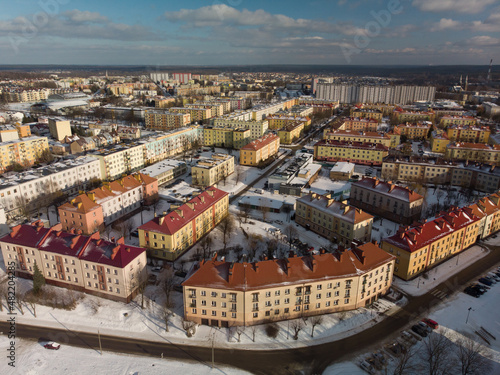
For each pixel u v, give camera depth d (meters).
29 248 124.69
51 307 114.69
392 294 123.25
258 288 103.50
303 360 95.50
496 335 105.38
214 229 170.00
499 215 168.75
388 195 181.62
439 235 139.12
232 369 92.50
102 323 108.19
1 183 179.62
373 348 99.56
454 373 91.12
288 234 165.62
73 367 92.12
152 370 91.62
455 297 122.75
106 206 169.75
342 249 116.81
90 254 118.31
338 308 113.69
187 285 104.62
